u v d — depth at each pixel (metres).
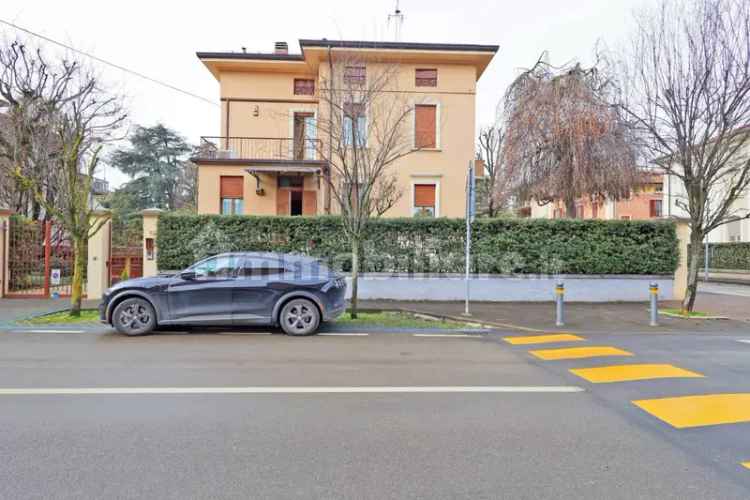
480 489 3.08
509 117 16.75
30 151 17.61
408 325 9.73
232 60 19.33
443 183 18.75
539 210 38.41
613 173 14.88
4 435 3.88
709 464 3.48
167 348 7.41
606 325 10.20
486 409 4.66
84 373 5.83
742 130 10.76
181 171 36.25
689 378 5.88
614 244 14.03
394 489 3.07
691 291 11.62
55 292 13.19
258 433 3.98
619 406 4.79
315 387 5.35
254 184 18.50
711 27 10.48
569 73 15.62
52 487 3.05
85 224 10.06
